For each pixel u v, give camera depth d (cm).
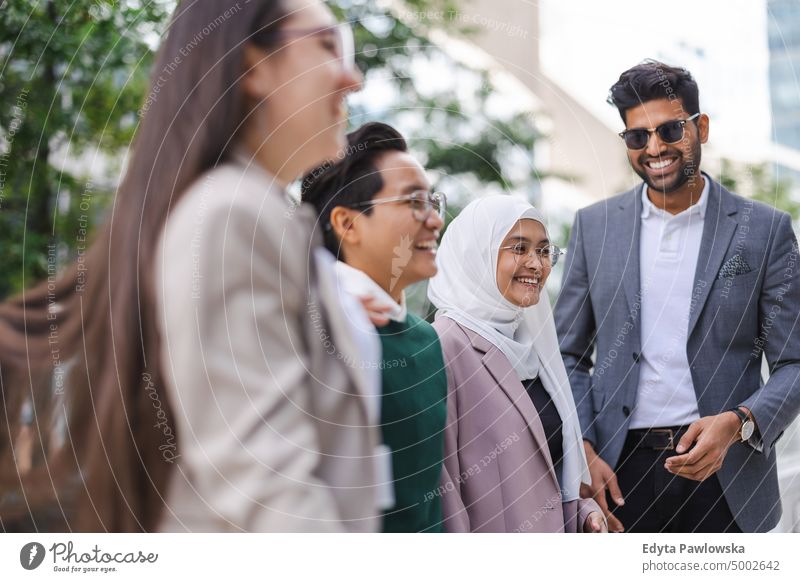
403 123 348
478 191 365
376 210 161
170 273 99
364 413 117
